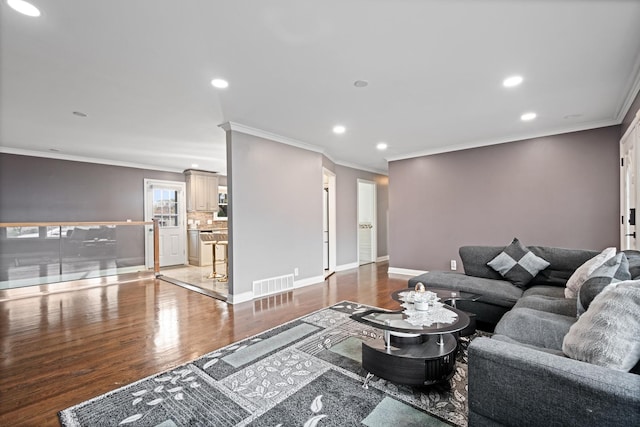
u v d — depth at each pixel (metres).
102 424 1.60
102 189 6.05
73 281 5.04
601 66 2.38
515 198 4.48
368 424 1.58
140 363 2.27
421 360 1.82
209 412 1.69
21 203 5.14
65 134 4.23
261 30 1.90
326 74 2.49
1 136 4.30
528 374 1.09
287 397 1.83
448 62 2.31
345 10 1.71
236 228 3.87
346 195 6.57
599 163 3.84
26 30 1.86
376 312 2.19
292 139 4.57
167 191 7.17
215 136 4.37
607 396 0.93
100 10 1.68
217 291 4.54
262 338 2.72
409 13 1.74
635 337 1.07
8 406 1.76
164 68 2.38
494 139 4.58
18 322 3.21
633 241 3.19
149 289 4.72
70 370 2.18
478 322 2.92
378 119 3.64
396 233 5.82
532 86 2.74
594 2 1.65
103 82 2.61
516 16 1.77
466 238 4.95
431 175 5.34
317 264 5.12
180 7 1.67
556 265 2.96
